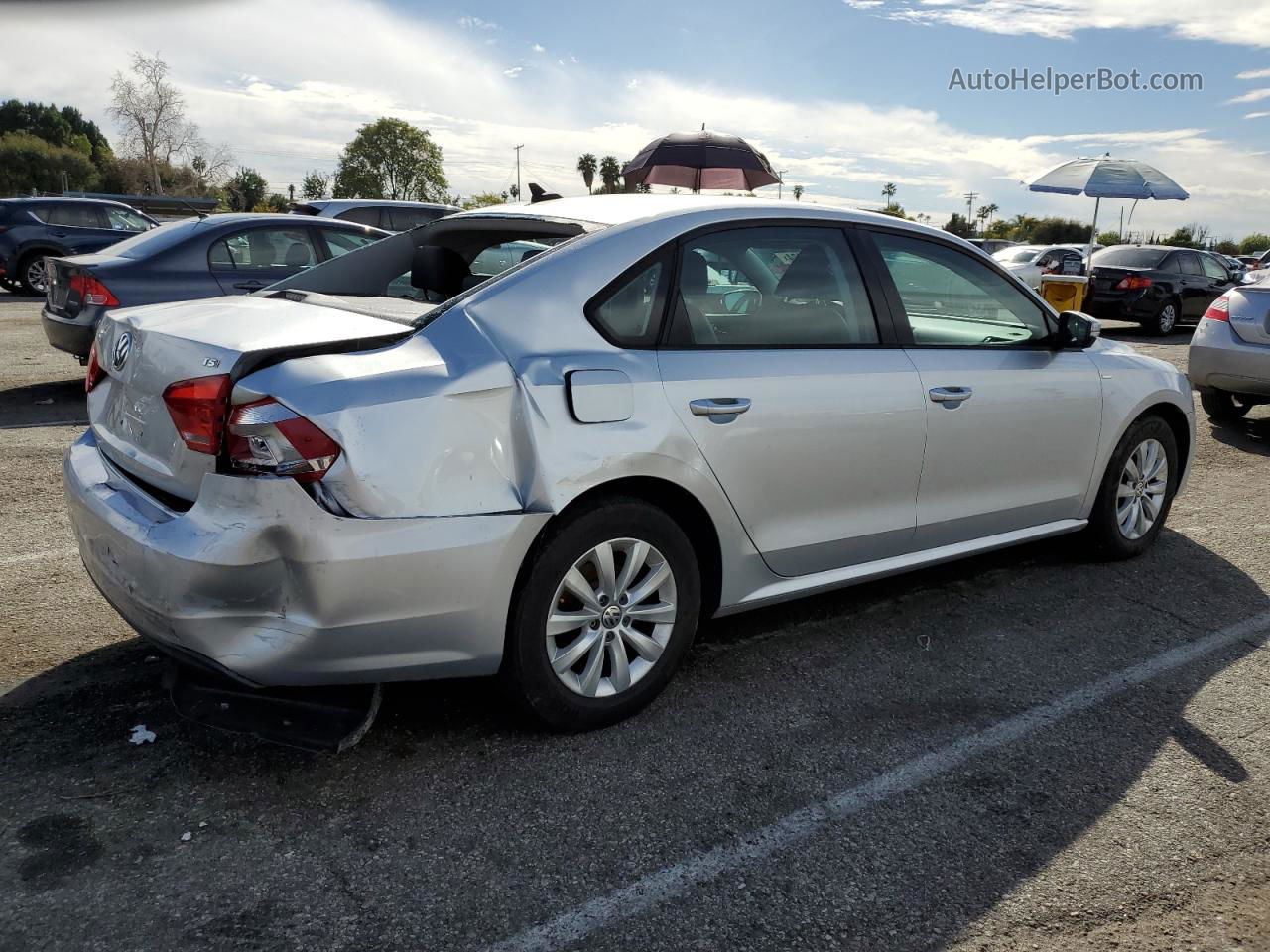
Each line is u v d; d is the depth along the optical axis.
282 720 2.76
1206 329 7.82
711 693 3.27
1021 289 4.13
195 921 2.12
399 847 2.40
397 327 2.72
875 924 2.20
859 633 3.81
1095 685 3.42
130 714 2.95
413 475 2.47
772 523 3.24
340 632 2.46
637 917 2.19
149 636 2.61
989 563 4.65
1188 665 3.60
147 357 2.74
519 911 2.20
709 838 2.49
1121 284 16.22
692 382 2.97
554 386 2.70
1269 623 4.02
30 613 3.65
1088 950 2.14
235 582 2.39
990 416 3.79
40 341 10.85
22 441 6.23
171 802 2.54
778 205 3.43
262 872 2.29
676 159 11.20
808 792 2.71
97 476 2.86
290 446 2.36
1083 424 4.22
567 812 2.57
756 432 3.10
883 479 3.50
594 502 2.82
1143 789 2.78
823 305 3.41
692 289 3.09
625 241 3.02
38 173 67.94
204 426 2.44
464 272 3.49
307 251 8.29
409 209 13.58
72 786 2.58
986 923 2.22
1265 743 3.06
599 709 2.95
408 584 2.49
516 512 2.62
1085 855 2.47
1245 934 2.21
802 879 2.34
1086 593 4.29
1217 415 8.34
